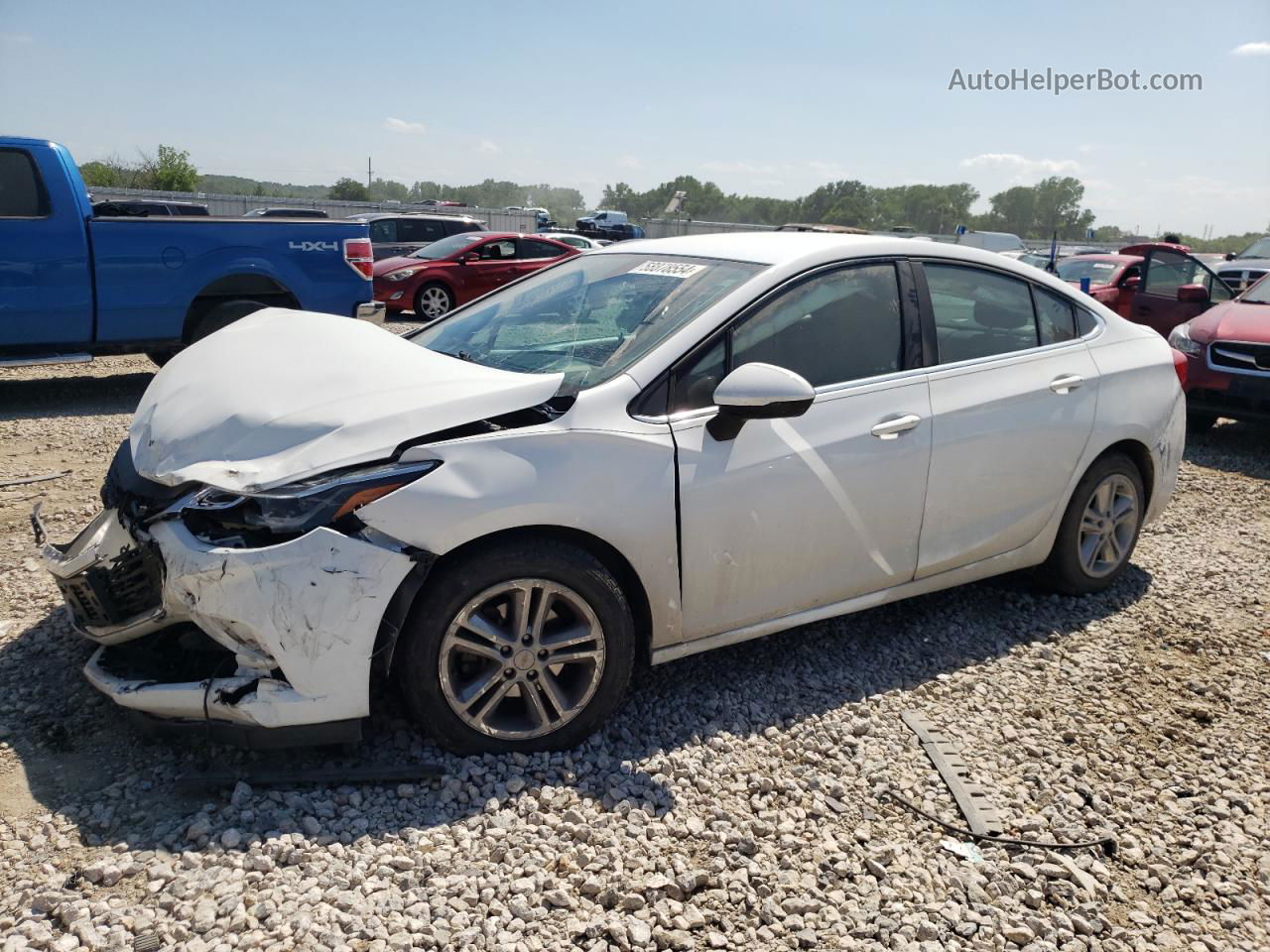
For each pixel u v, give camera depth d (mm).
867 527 3621
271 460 2824
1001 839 2840
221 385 3203
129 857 2520
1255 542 5668
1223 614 4578
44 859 2531
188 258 8688
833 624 4254
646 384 3197
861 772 3160
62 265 8203
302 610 2723
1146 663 4027
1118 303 13125
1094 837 2877
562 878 2570
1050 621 4387
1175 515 6184
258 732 2797
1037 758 3311
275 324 3697
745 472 3283
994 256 4176
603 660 3109
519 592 2971
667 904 2482
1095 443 4309
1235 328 8148
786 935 2424
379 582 2768
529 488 2908
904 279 3830
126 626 3047
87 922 2287
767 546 3381
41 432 7531
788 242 3807
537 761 3055
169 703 2830
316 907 2391
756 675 3756
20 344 8258
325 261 9312
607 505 3031
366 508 2758
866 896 2572
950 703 3629
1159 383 4609
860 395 3596
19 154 8039
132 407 8797
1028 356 4164
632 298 3668
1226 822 3000
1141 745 3420
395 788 2914
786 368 3461
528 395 3025
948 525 3875
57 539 4941
